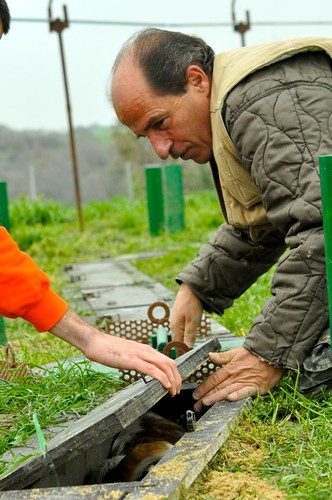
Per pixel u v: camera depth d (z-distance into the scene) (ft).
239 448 8.12
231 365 9.33
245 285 11.61
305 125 8.90
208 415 8.71
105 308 17.39
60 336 7.94
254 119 9.04
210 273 11.37
